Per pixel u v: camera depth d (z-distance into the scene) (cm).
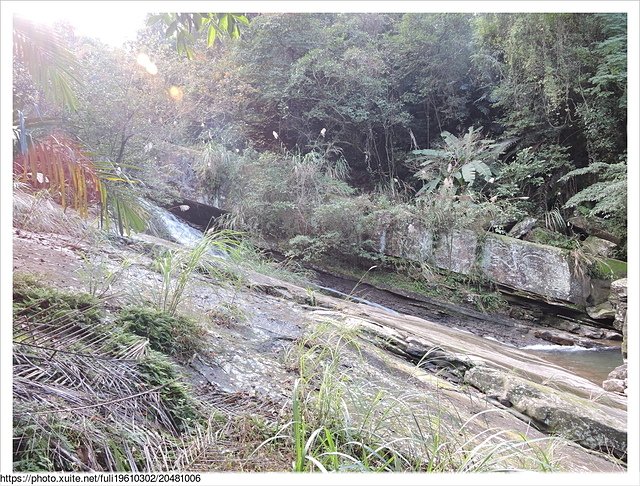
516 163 651
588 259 530
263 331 227
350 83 713
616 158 620
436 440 131
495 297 551
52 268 206
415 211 602
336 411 144
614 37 584
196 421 132
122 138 462
